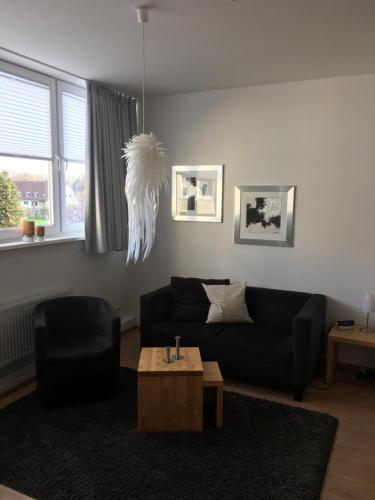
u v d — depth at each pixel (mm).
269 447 2490
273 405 2996
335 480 2254
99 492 2105
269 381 3191
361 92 3490
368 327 3555
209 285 3875
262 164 3953
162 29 2572
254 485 2164
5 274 3158
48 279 3570
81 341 3193
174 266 4520
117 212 4059
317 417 2840
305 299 3703
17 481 2182
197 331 3504
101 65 3275
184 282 3988
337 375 3582
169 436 2592
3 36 2703
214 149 4156
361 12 2309
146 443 2514
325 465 2350
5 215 3268
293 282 3938
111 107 3957
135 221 2682
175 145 4348
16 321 3172
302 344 3033
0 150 3176
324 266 3787
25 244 3229
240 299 3736
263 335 3432
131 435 2598
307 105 3705
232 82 3787
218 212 4195
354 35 2637
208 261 4328
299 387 3078
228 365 3324
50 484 2160
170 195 4430
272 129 3873
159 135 4414
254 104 3920
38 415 2814
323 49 2895
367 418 2898
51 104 3561
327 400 3145
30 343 3314
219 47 2873
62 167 3738
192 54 3020
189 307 3812
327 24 2475
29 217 3477
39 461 2338
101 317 3350
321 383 3426
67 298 3418
